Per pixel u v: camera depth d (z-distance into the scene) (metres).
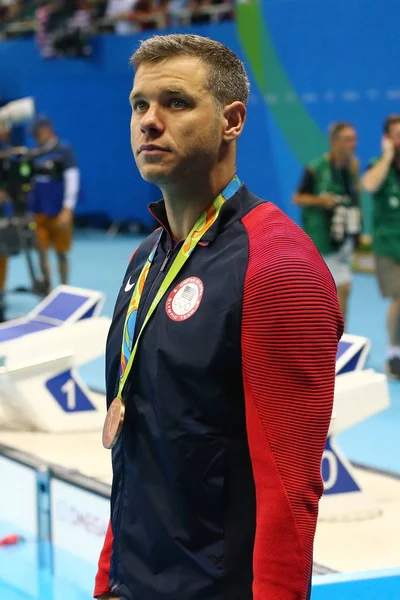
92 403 5.47
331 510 4.05
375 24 11.58
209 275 1.57
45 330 5.38
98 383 7.00
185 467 1.58
